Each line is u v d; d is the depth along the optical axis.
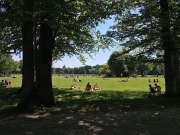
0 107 13.21
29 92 12.35
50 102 13.04
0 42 23.19
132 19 16.41
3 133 7.73
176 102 15.08
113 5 14.13
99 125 8.87
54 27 12.12
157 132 7.94
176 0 15.62
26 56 12.46
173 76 16.78
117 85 42.47
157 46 16.00
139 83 49.84
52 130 8.10
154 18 15.98
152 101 15.76
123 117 10.44
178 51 15.28
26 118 10.09
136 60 17.16
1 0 11.95
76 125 8.84
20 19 10.63
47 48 13.19
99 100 16.44
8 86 34.53
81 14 13.88
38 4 11.16
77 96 19.30
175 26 15.10
